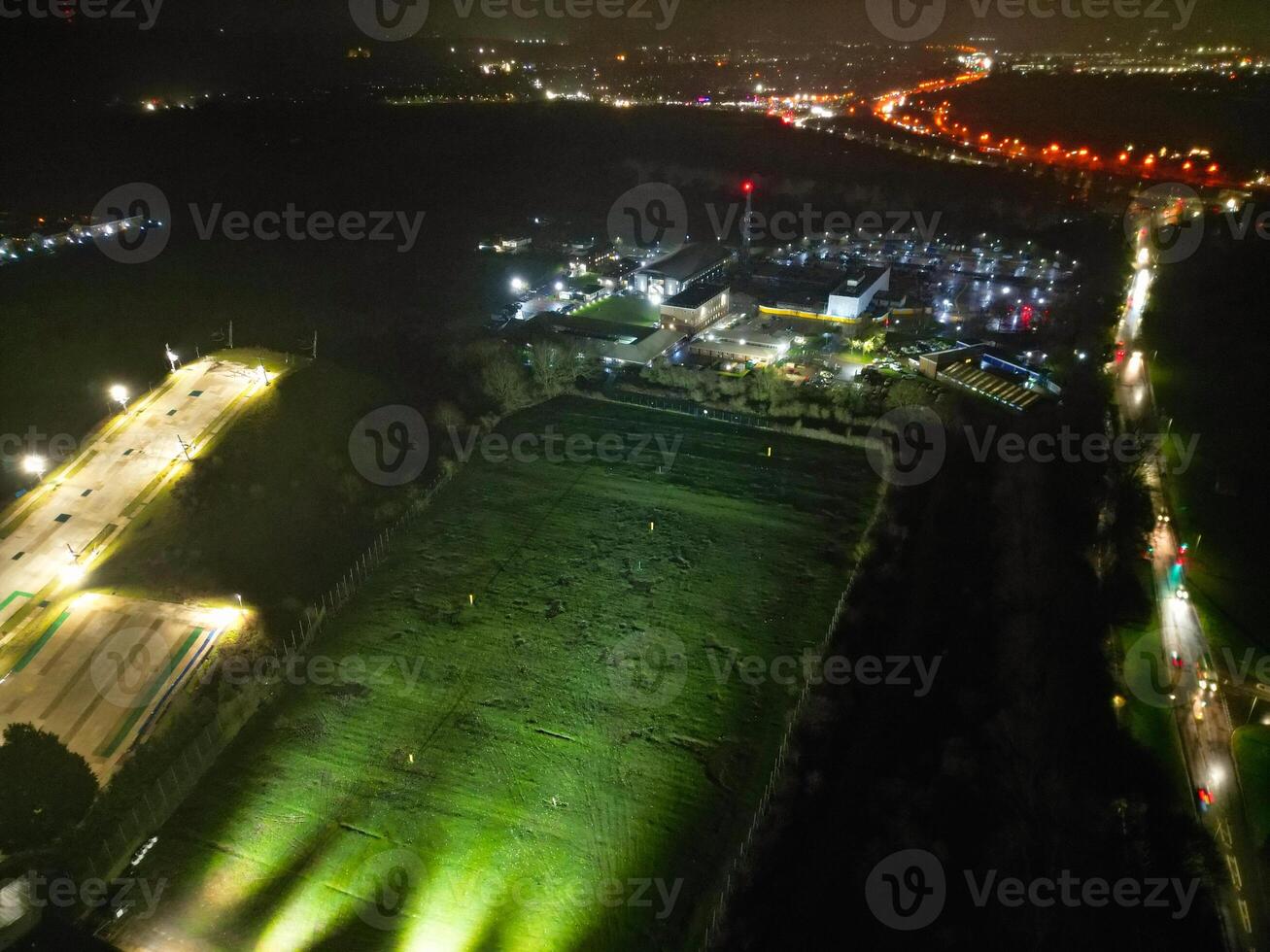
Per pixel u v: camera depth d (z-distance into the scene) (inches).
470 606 2130.9
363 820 1571.1
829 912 1378.0
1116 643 1926.7
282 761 1696.6
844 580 2220.7
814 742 1706.4
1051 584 2101.4
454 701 1841.8
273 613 2071.9
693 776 1663.4
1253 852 1465.3
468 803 1606.8
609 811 1593.3
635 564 2284.7
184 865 1481.3
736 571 2255.2
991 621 2017.7
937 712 1766.7
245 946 1348.4
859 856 1470.2
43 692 1804.9
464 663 1950.1
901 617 2049.7
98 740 1699.1
